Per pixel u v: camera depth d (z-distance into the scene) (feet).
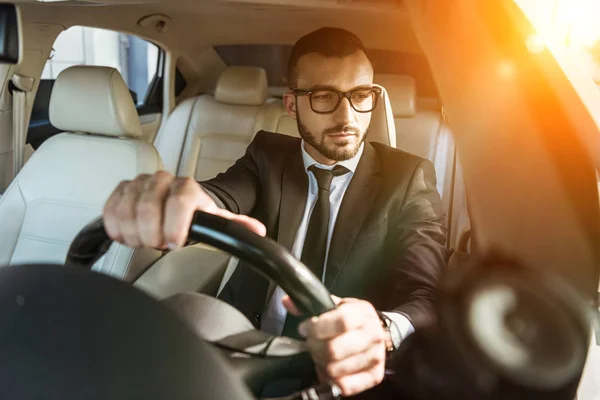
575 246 1.92
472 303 1.89
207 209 2.09
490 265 1.97
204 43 10.80
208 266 5.29
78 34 12.65
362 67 3.80
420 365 2.10
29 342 1.28
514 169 2.04
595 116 1.92
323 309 1.83
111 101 6.23
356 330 2.04
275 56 11.44
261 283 3.93
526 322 1.82
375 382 2.13
